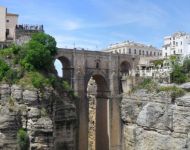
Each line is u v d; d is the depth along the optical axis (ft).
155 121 398.42
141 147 415.23
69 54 447.83
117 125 479.00
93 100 533.55
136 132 425.28
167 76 426.51
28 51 368.48
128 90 469.57
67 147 388.78
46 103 354.74
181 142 367.86
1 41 414.41
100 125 495.41
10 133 330.95
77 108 444.96
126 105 456.86
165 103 393.09
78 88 452.35
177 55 493.36
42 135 338.34
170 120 381.60
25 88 345.92
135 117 438.81
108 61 485.15
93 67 469.57
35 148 335.06
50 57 379.96
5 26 429.79
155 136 396.78
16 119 335.88
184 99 369.71
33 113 339.77
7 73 353.10
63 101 388.57
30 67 364.38
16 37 445.78
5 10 428.56
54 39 390.83
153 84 430.20
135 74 476.95
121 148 471.21
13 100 343.26
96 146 503.20
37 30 462.19
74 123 404.98
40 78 358.84
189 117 362.74
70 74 449.48
